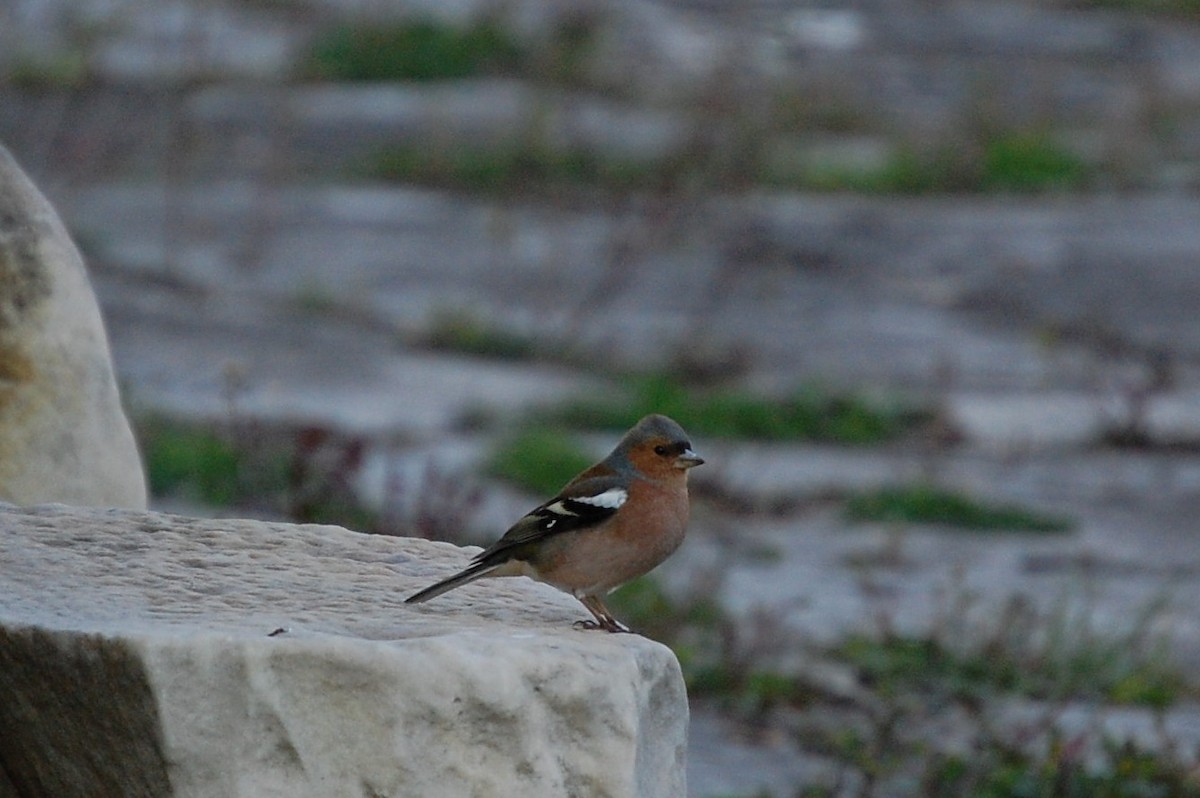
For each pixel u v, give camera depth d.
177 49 33.50
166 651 4.70
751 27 39.34
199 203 25.97
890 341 21.44
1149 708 11.20
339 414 16.72
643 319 22.00
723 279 23.30
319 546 6.06
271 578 5.63
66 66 29.92
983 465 17.20
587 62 34.97
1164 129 33.16
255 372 17.92
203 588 5.46
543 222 26.48
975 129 31.89
